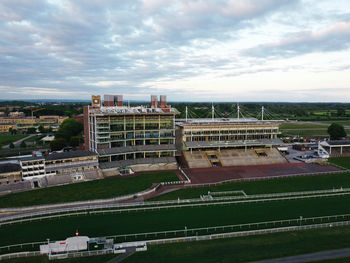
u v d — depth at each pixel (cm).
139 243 6681
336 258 6078
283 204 9281
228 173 13362
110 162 13600
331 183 11625
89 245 6438
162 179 12225
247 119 18325
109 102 15900
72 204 9206
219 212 8650
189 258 6131
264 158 15812
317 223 7875
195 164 14788
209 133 16175
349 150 18125
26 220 8062
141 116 14825
